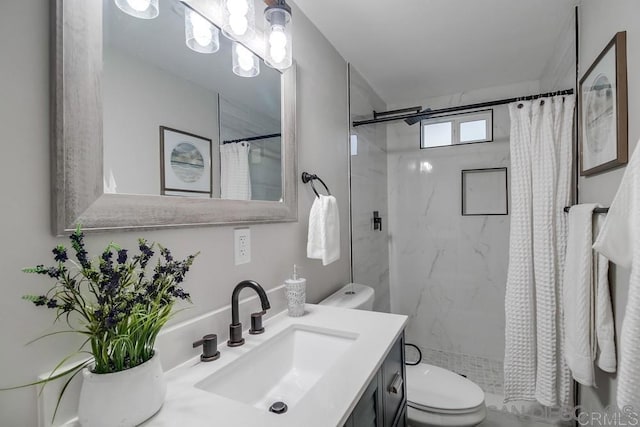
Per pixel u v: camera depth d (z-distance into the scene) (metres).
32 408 0.57
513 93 2.37
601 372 1.26
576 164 1.59
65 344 0.61
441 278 2.58
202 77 0.95
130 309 0.58
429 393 1.58
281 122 1.30
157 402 0.61
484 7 1.50
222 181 1.01
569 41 1.59
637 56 0.96
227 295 1.02
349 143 2.04
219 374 0.81
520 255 1.73
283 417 0.61
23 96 0.56
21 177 0.56
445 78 2.28
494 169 2.39
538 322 1.65
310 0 1.44
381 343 0.95
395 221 2.74
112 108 0.70
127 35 0.74
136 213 0.73
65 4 0.60
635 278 0.77
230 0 0.96
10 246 0.54
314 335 1.10
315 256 1.38
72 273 0.62
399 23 1.62
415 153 2.66
